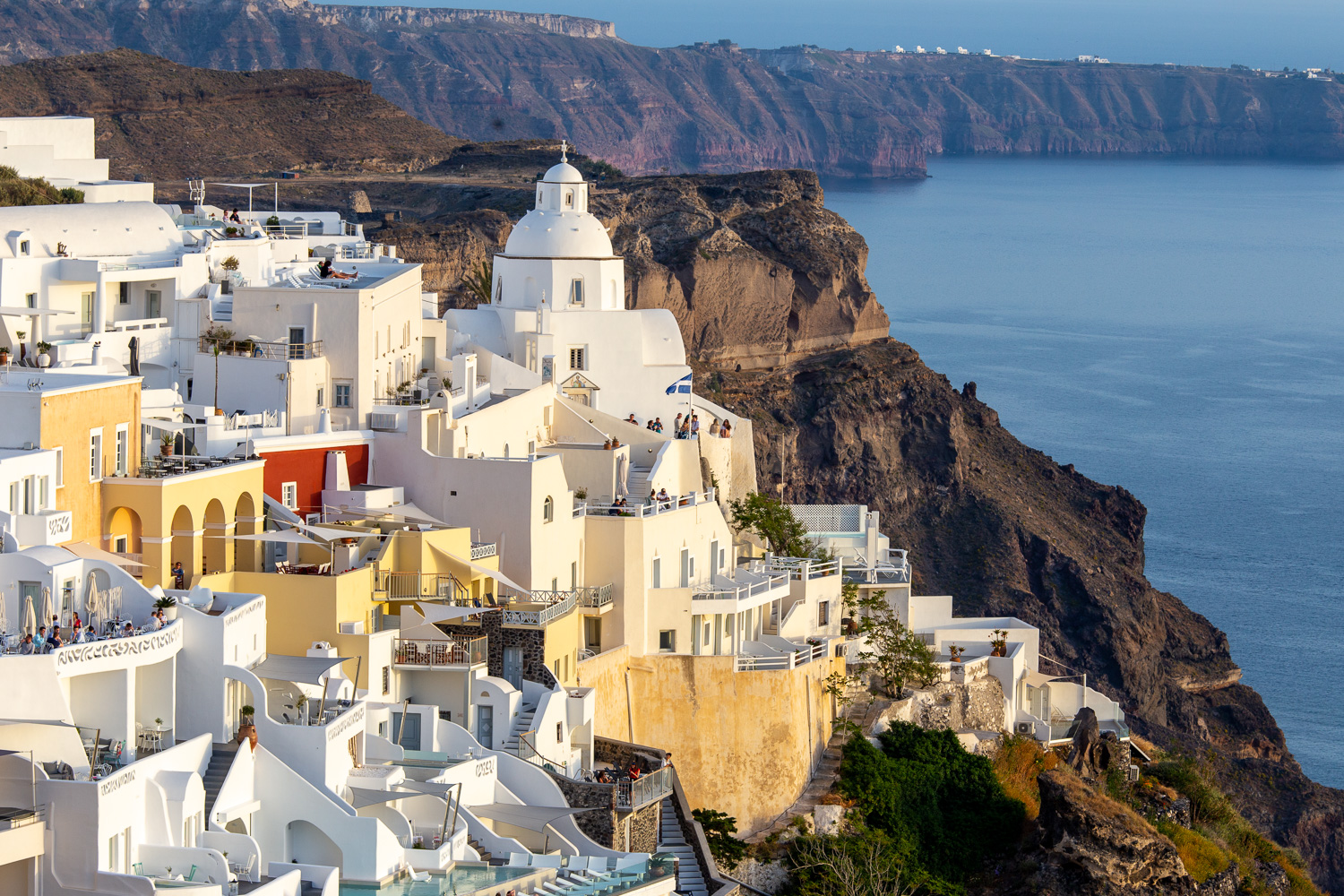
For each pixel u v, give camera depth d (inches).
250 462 3444.9
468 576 3656.5
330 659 3031.5
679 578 4224.9
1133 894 4037.9
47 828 2397.9
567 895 2876.5
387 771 2967.5
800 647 4335.6
